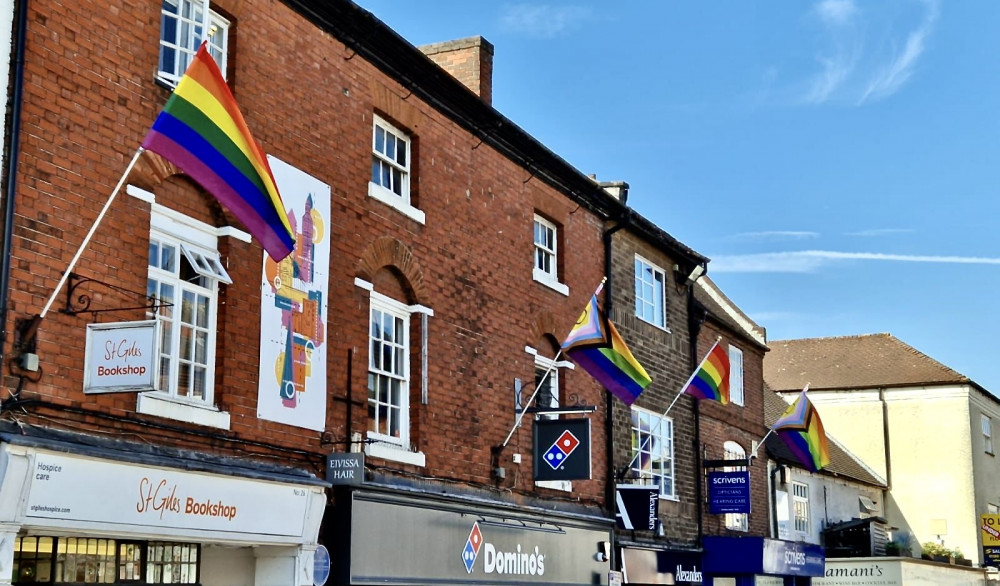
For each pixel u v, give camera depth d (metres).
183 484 10.70
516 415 17.14
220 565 12.15
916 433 38.84
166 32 11.84
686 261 23.66
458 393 15.80
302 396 12.84
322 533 13.16
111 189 10.60
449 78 15.68
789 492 29.62
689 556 22.41
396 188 15.33
